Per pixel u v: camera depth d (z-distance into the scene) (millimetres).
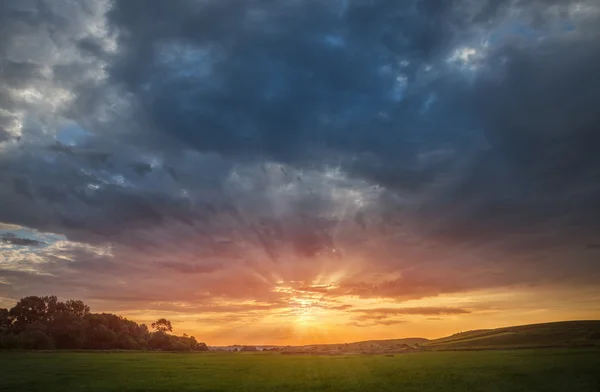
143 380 65750
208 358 136750
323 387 57750
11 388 57219
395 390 53281
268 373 78562
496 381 58000
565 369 68188
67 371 78750
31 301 196125
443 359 111250
